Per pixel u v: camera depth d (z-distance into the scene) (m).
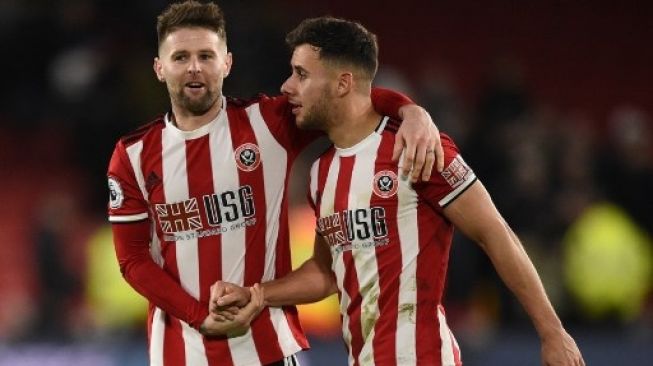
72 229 45.31
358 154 18.62
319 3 57.81
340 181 18.70
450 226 18.66
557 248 40.91
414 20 59.97
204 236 19.20
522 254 18.17
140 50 48.41
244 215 19.19
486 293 40.53
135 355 35.97
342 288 18.94
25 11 48.50
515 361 37.50
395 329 18.31
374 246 18.42
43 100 48.88
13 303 41.66
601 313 41.00
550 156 43.59
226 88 44.53
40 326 39.94
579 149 44.06
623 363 38.16
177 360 19.75
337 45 18.41
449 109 45.12
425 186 18.14
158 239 19.50
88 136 46.28
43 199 47.16
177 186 19.08
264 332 19.67
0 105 49.22
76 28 48.25
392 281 18.34
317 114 18.58
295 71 18.67
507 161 43.22
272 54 46.12
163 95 46.31
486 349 37.53
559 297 40.56
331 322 39.06
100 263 39.75
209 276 19.25
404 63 59.34
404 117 18.48
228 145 19.17
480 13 60.91
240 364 19.58
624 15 62.06
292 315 20.23
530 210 41.34
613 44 61.78
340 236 18.73
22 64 48.62
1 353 35.91
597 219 41.44
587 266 40.84
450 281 38.78
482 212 18.08
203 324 18.92
